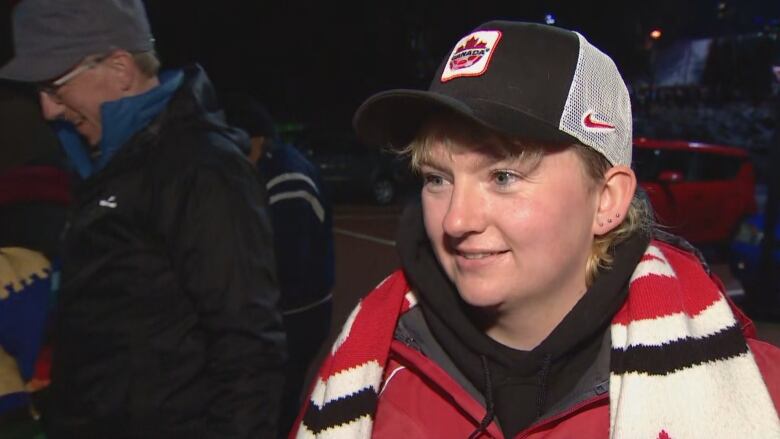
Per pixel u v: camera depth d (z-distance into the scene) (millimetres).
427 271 1213
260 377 1810
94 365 1809
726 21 21781
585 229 1098
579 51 1071
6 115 1875
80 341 1811
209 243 1774
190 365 1814
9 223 1832
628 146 1127
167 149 1823
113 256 1793
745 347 1068
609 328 1159
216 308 1779
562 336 1093
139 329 1793
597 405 1122
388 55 26094
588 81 1066
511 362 1139
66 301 1816
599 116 1067
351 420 1206
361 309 1317
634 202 1163
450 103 1009
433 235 1151
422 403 1248
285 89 25656
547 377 1129
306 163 2990
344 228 12211
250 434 1788
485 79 1057
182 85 1924
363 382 1229
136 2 1979
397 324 1308
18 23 1921
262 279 1838
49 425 1855
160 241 1804
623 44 23859
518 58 1058
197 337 1830
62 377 1839
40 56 1886
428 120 1122
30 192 1857
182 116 1872
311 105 25797
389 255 9797
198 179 1797
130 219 1796
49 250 1869
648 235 1150
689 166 8148
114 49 1912
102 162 1918
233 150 1894
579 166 1066
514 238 1053
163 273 1808
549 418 1111
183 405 1808
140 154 1829
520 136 1002
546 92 1039
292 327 2803
